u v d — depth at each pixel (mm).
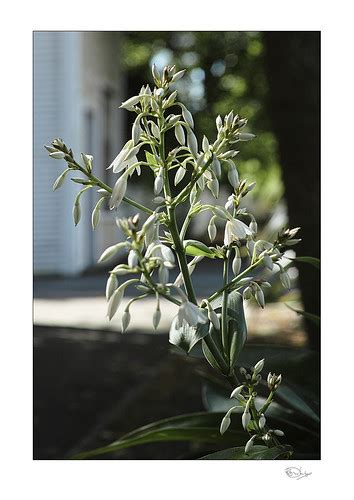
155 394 5465
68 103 10977
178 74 1687
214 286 9656
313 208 4098
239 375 2705
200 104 14781
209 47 14469
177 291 1596
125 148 1690
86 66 11742
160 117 1675
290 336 6492
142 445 4270
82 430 4719
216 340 1817
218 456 1792
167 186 1699
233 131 1691
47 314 8523
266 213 13141
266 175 14164
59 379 5973
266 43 4176
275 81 4176
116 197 1658
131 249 1586
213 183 1708
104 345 7145
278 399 2959
